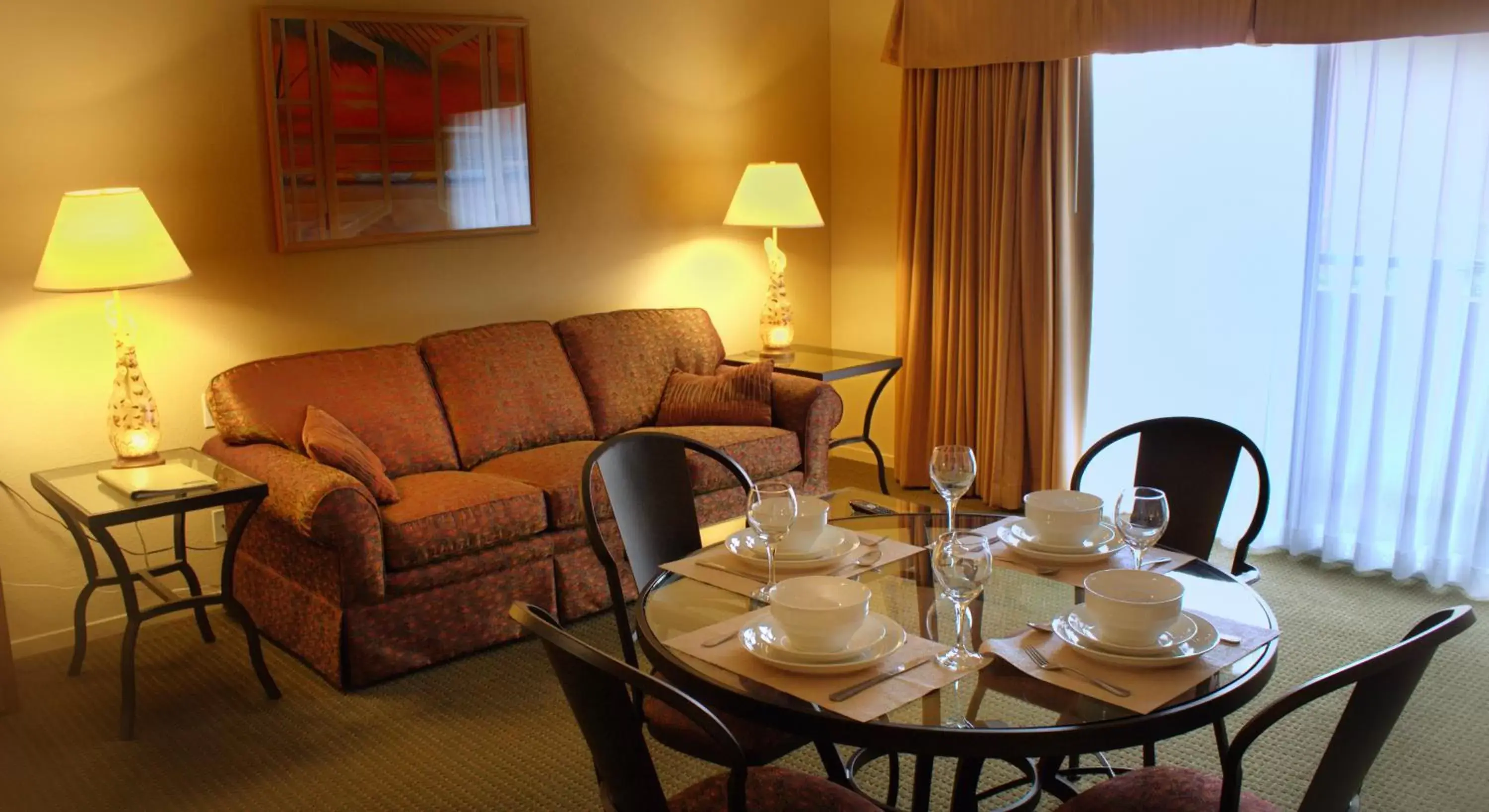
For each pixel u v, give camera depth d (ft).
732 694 5.79
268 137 13.05
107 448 12.53
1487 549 12.67
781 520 6.98
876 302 18.79
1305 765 9.44
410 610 11.29
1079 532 7.75
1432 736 9.96
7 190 11.57
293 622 11.72
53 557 12.35
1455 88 12.17
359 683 11.08
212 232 12.85
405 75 13.92
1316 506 14.07
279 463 11.35
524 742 10.11
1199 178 14.49
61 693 11.25
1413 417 12.95
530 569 12.15
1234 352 14.52
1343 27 12.34
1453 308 12.67
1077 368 15.72
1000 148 15.60
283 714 10.68
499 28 14.66
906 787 9.18
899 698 5.70
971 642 6.36
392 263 14.28
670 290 17.25
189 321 12.83
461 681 11.28
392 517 11.20
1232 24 13.14
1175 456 9.36
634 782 5.68
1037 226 15.52
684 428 14.84
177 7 12.32
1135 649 6.06
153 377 12.67
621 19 15.98
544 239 15.66
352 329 14.06
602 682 5.38
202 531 13.16
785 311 17.16
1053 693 5.75
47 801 9.30
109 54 11.97
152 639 12.54
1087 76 14.87
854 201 18.74
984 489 16.53
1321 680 5.27
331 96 13.35
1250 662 6.06
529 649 12.03
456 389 13.67
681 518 9.31
